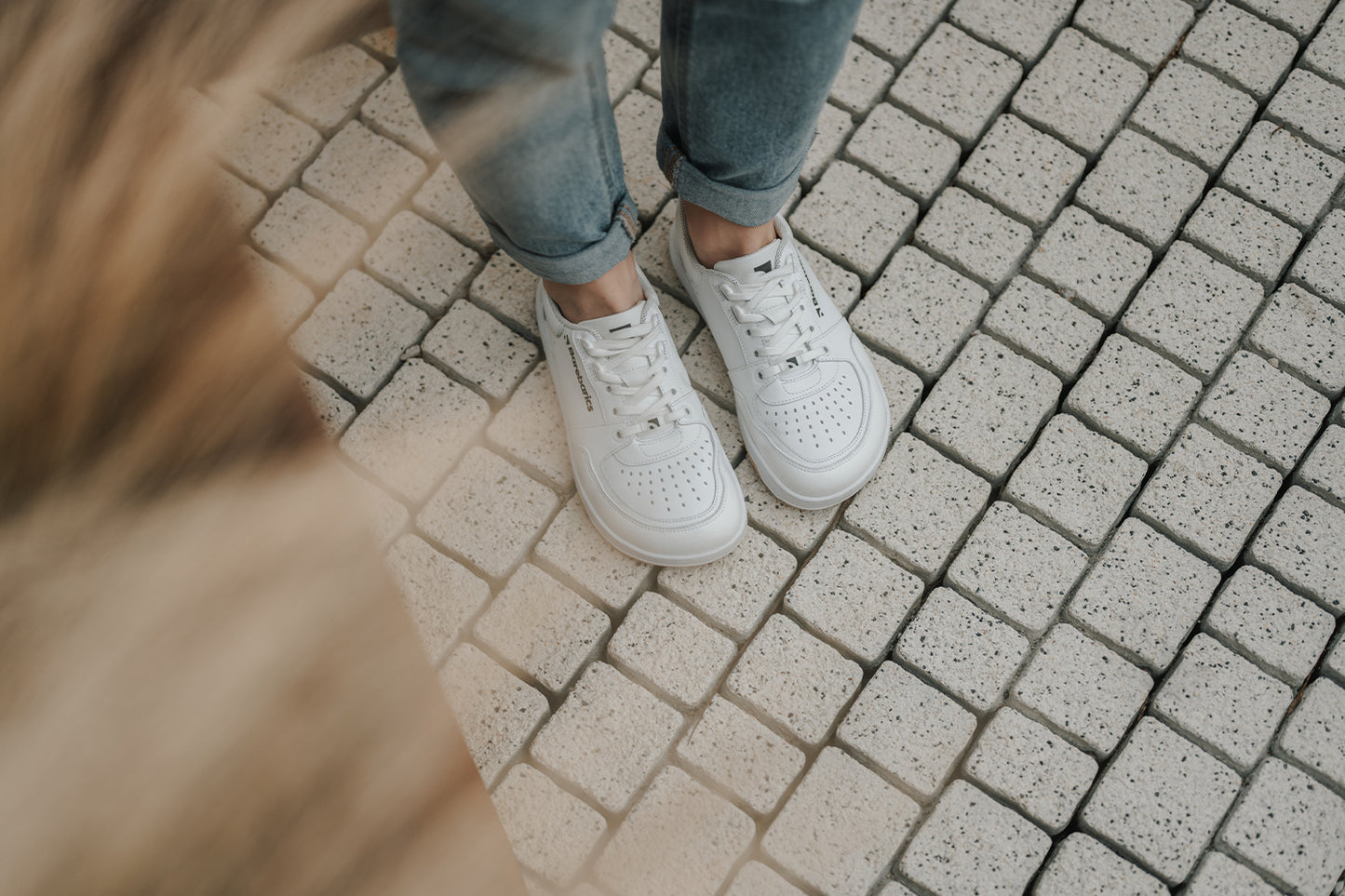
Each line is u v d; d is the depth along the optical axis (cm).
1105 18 192
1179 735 157
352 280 176
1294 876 150
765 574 165
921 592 165
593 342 154
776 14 103
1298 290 178
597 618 162
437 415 171
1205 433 172
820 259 180
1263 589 164
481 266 180
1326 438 171
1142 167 185
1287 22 191
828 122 187
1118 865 151
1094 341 177
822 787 154
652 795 153
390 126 181
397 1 81
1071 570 165
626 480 160
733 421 174
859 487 166
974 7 192
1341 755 155
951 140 187
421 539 164
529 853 150
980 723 160
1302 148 186
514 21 79
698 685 159
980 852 151
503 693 157
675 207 184
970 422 172
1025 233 182
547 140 105
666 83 126
